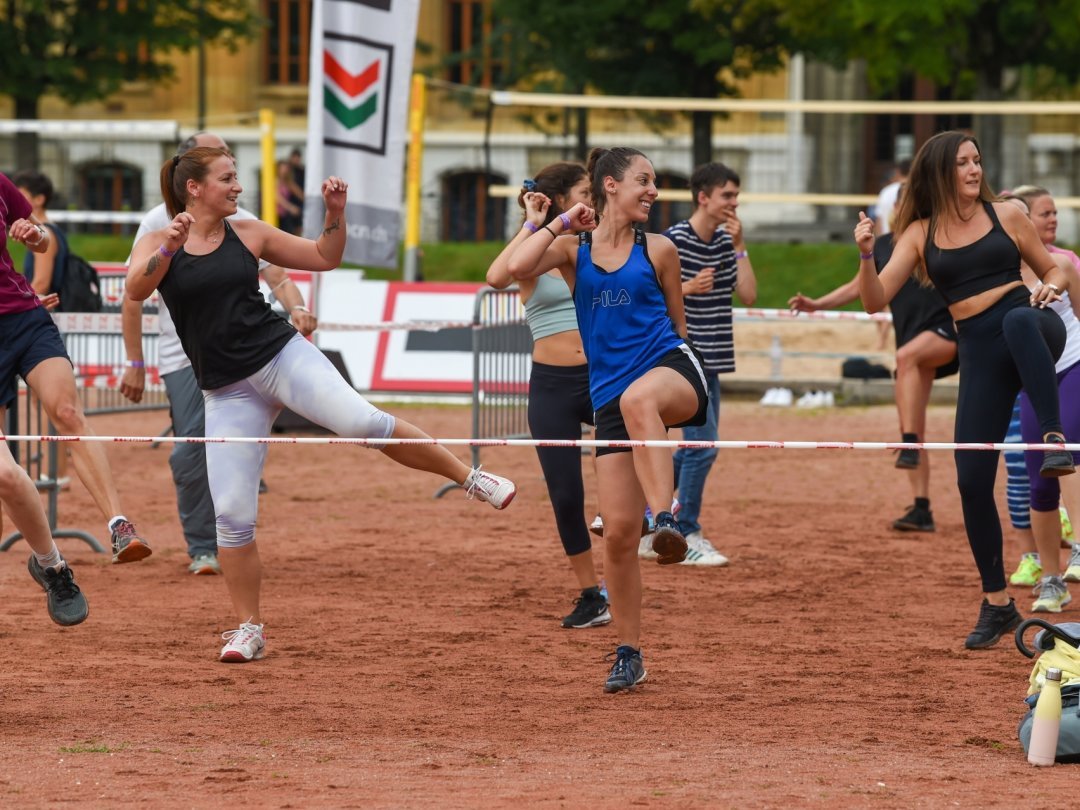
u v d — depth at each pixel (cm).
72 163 8744
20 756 1473
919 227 1994
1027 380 1892
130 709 1669
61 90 8550
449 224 7919
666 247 1736
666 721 1627
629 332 1709
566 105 6488
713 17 7888
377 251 4000
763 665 1895
